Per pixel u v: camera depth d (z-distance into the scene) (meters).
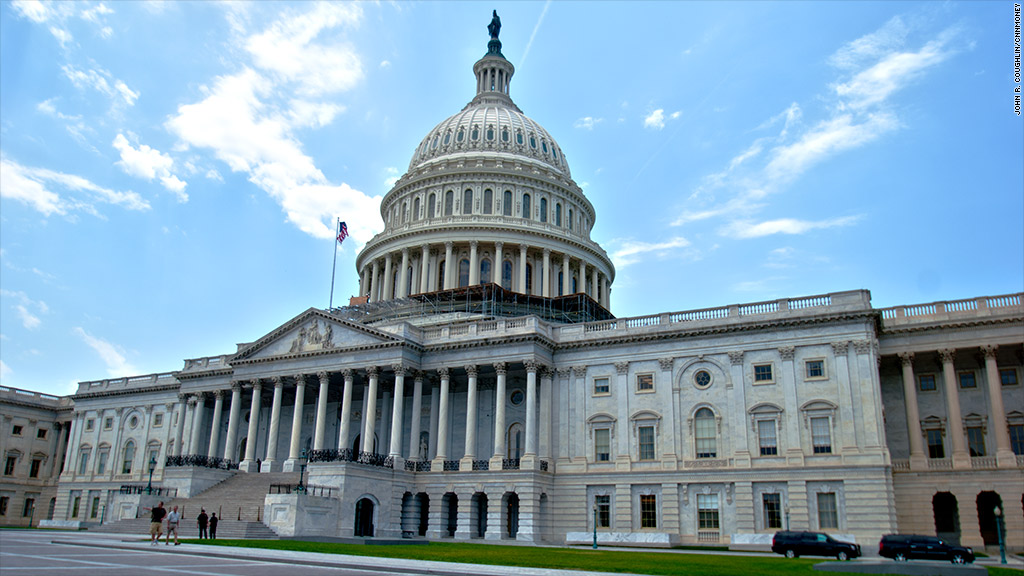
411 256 100.94
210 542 44.06
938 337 60.12
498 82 125.62
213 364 84.69
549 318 94.69
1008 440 56.62
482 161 104.62
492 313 88.06
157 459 90.50
